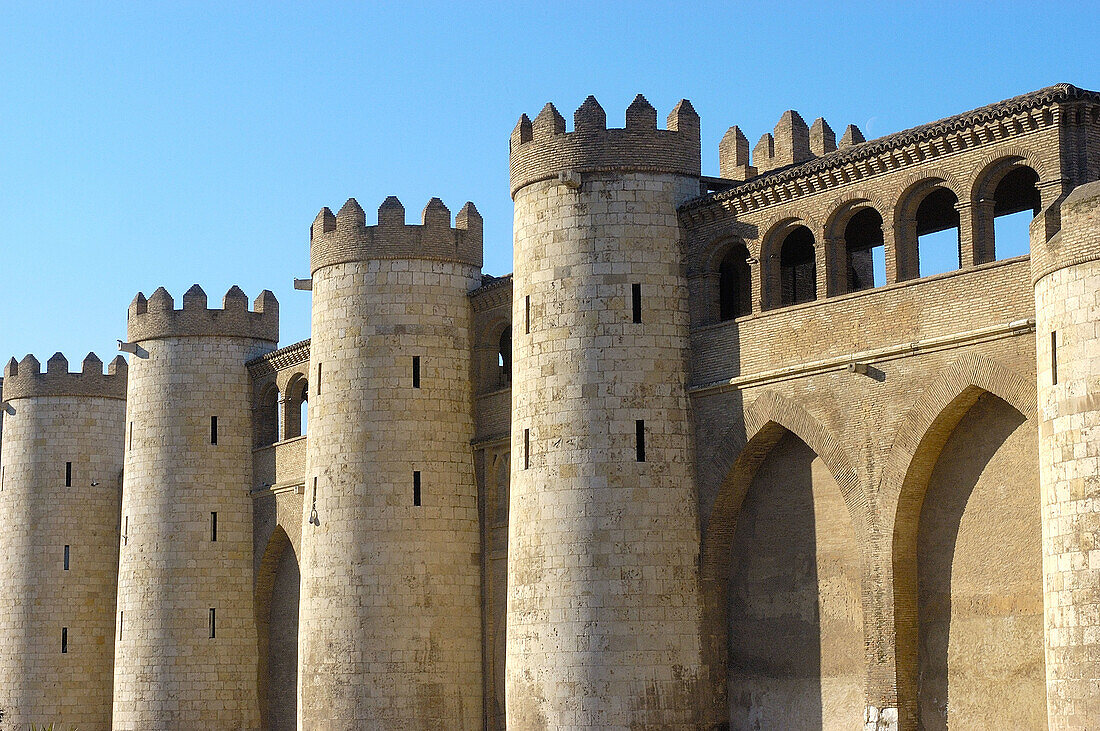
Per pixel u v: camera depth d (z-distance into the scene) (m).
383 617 64.31
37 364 92.81
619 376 55.31
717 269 56.22
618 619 53.94
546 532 55.53
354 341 66.94
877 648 48.47
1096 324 40.62
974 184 47.84
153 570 78.38
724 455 54.16
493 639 64.69
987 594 46.75
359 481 65.69
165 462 79.06
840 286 51.81
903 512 48.38
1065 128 45.88
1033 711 45.22
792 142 64.75
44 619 90.00
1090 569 40.25
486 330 67.38
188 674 76.94
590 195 56.66
